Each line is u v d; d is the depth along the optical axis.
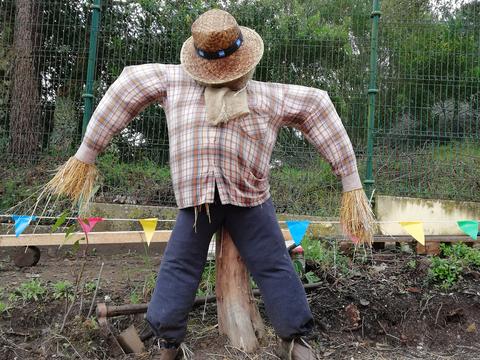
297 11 7.26
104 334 3.32
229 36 2.64
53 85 6.93
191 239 2.76
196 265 2.80
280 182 6.59
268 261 2.78
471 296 4.10
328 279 4.31
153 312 2.76
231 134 2.68
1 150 6.73
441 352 3.54
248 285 3.22
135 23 6.91
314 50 6.70
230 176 2.67
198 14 7.15
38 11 6.92
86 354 3.19
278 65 6.74
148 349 3.34
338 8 7.29
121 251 6.18
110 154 6.80
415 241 5.25
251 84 2.87
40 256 5.82
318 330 3.70
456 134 6.55
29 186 6.52
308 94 2.92
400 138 6.56
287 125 3.00
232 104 2.64
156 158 6.74
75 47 6.95
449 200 6.46
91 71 6.24
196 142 2.67
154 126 6.71
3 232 6.18
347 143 2.95
